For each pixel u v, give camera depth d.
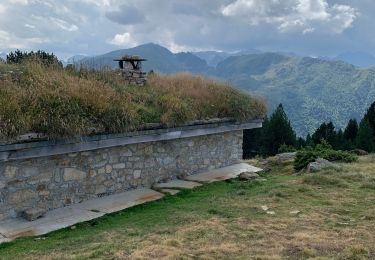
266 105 13.77
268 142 35.28
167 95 11.41
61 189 8.51
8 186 7.57
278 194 9.14
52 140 7.82
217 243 6.02
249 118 13.15
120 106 9.18
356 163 13.97
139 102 10.50
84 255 5.52
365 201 8.54
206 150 12.41
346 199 8.69
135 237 6.48
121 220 7.91
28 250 6.26
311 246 5.79
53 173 8.34
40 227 7.39
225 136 13.16
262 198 8.92
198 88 12.80
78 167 8.81
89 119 8.49
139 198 9.38
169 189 10.24
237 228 6.77
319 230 6.60
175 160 11.31
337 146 30.75
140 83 12.07
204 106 12.05
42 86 8.47
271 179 11.66
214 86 13.27
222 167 13.05
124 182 9.90
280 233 6.47
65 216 8.02
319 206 8.19
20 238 6.84
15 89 8.19
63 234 7.12
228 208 8.17
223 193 9.91
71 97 8.55
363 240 6.06
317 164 12.08
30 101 7.95
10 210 7.65
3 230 7.16
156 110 10.52
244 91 13.73
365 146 28.16
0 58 11.92
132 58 12.30
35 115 7.67
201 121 11.40
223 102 12.60
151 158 10.57
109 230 7.14
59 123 7.78
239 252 5.61
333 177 10.58
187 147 11.68
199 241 6.09
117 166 9.69
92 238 6.58
